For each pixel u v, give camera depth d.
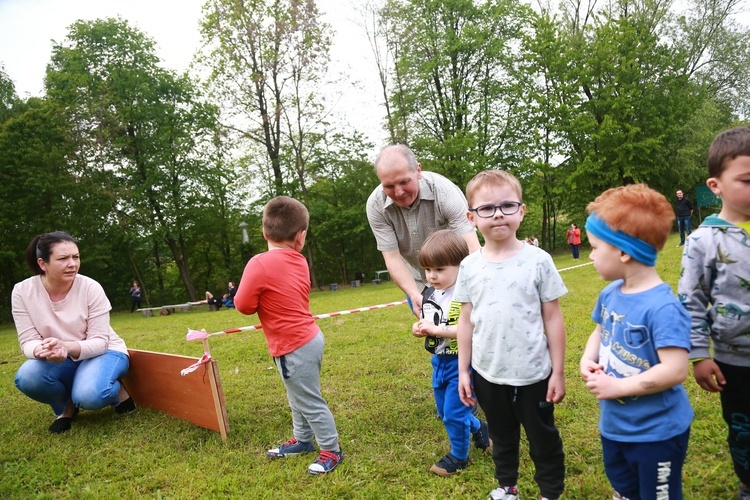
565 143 25.34
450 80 24.80
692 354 1.99
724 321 1.98
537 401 2.10
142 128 24.02
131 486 2.84
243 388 4.57
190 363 3.55
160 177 24.34
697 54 28.00
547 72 25.20
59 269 3.76
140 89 23.70
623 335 1.78
